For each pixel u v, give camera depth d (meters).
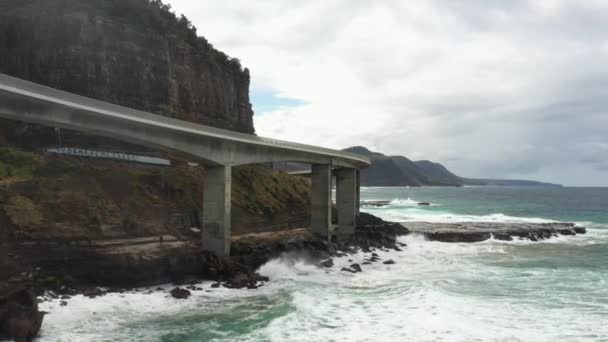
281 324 23.61
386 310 26.09
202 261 34.62
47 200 35.53
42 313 21.92
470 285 32.66
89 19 56.59
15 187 35.34
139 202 42.50
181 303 28.06
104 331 22.80
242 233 49.16
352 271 38.09
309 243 45.84
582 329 22.80
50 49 54.75
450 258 45.78
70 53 54.50
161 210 43.22
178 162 57.97
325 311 25.94
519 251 50.59
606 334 22.11
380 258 45.50
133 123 31.25
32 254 29.62
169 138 34.22
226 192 39.06
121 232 36.66
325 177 55.47
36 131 50.78
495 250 51.31
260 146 43.81
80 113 28.09
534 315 25.08
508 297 29.03
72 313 24.84
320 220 54.72
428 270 38.91
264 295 30.30
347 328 23.00
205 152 37.16
